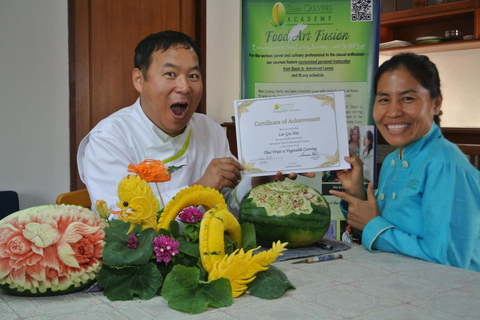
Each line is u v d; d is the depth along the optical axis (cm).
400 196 136
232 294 85
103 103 307
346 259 114
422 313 78
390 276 100
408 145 140
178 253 88
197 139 173
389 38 452
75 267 85
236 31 372
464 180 129
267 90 176
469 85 418
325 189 172
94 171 151
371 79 172
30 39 272
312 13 172
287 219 117
